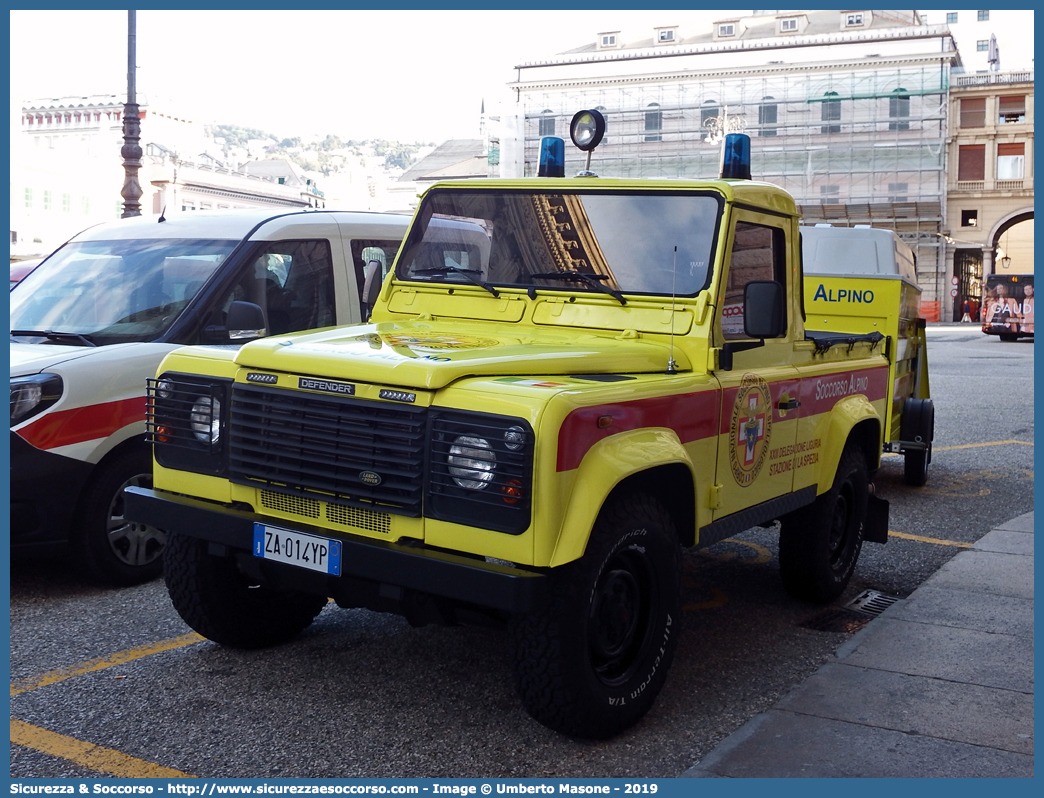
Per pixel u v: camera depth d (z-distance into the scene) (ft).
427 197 16.93
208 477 13.33
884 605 18.88
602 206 15.23
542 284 15.34
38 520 17.08
